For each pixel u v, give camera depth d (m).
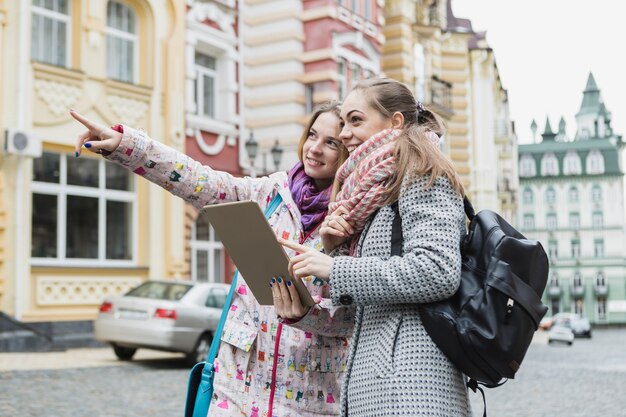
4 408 7.93
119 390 9.61
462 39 32.88
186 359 12.65
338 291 2.40
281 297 2.63
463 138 32.50
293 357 2.92
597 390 11.94
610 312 80.75
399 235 2.46
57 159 16.55
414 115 2.70
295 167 3.16
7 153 15.30
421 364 2.34
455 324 2.28
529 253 2.35
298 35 21.69
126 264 17.67
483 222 2.45
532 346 32.69
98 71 17.19
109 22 18.00
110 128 2.84
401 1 28.12
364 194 2.51
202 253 20.30
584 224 82.62
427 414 2.29
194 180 2.97
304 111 21.86
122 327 12.51
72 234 16.70
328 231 2.57
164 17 18.92
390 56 28.14
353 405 2.46
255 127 21.73
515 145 67.25
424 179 2.44
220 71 20.98
